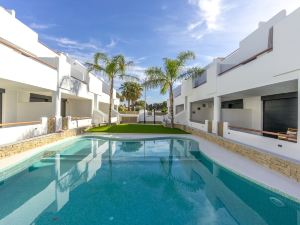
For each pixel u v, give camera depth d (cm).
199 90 1694
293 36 673
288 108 1087
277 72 755
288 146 677
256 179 605
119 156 989
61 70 1335
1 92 1210
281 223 447
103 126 1947
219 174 753
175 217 467
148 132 1658
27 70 985
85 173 749
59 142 1184
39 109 1360
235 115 1406
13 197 559
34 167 804
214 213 488
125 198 559
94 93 2077
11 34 1158
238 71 1055
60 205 514
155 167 828
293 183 574
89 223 439
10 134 866
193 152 1076
